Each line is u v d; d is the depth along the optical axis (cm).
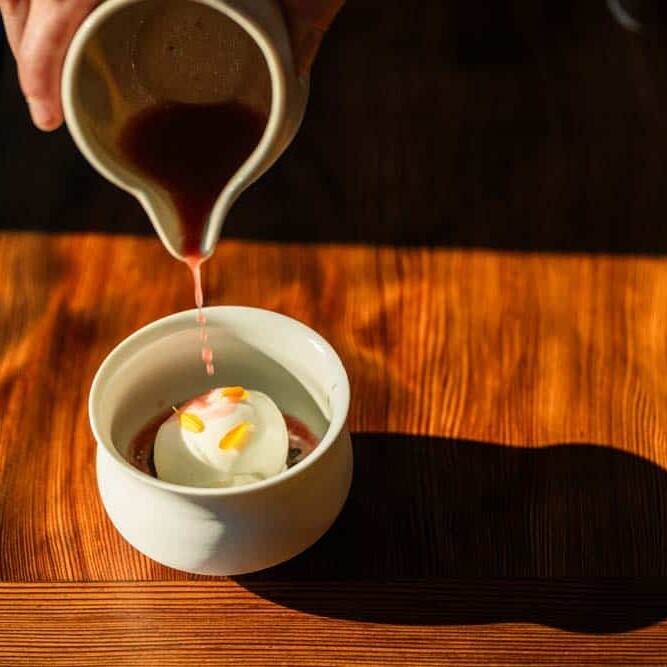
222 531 68
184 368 74
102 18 62
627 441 78
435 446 77
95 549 73
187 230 67
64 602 71
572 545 74
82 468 76
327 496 70
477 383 80
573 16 102
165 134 67
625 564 73
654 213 89
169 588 72
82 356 81
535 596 72
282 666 69
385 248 86
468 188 90
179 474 71
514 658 70
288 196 89
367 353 81
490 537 74
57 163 91
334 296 84
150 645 70
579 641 70
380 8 102
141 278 84
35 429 77
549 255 86
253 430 71
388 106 95
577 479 76
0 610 71
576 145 93
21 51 65
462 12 102
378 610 71
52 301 83
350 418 78
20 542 73
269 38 62
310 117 94
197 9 64
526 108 95
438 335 82
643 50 100
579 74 98
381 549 73
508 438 78
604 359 81
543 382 80
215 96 68
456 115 94
